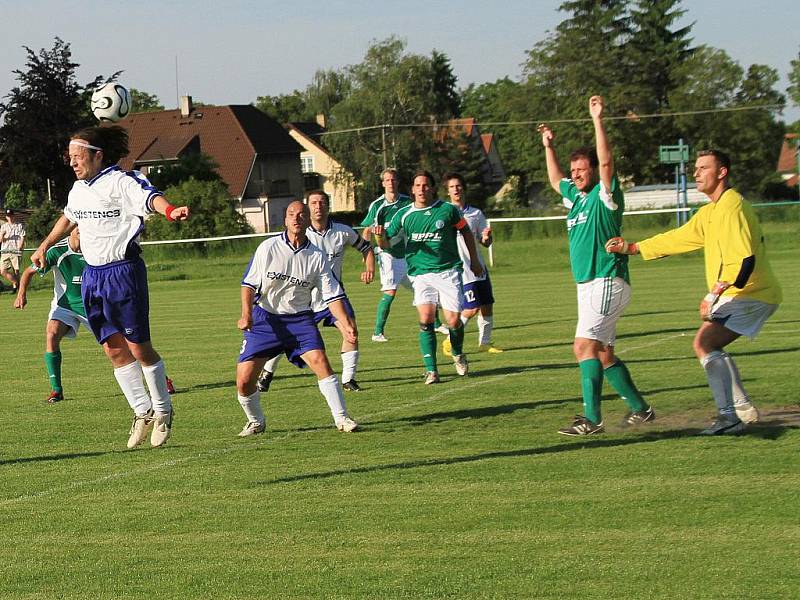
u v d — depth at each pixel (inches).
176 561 478.0
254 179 6338.6
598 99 667.4
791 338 1135.0
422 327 961.5
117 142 651.5
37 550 502.3
